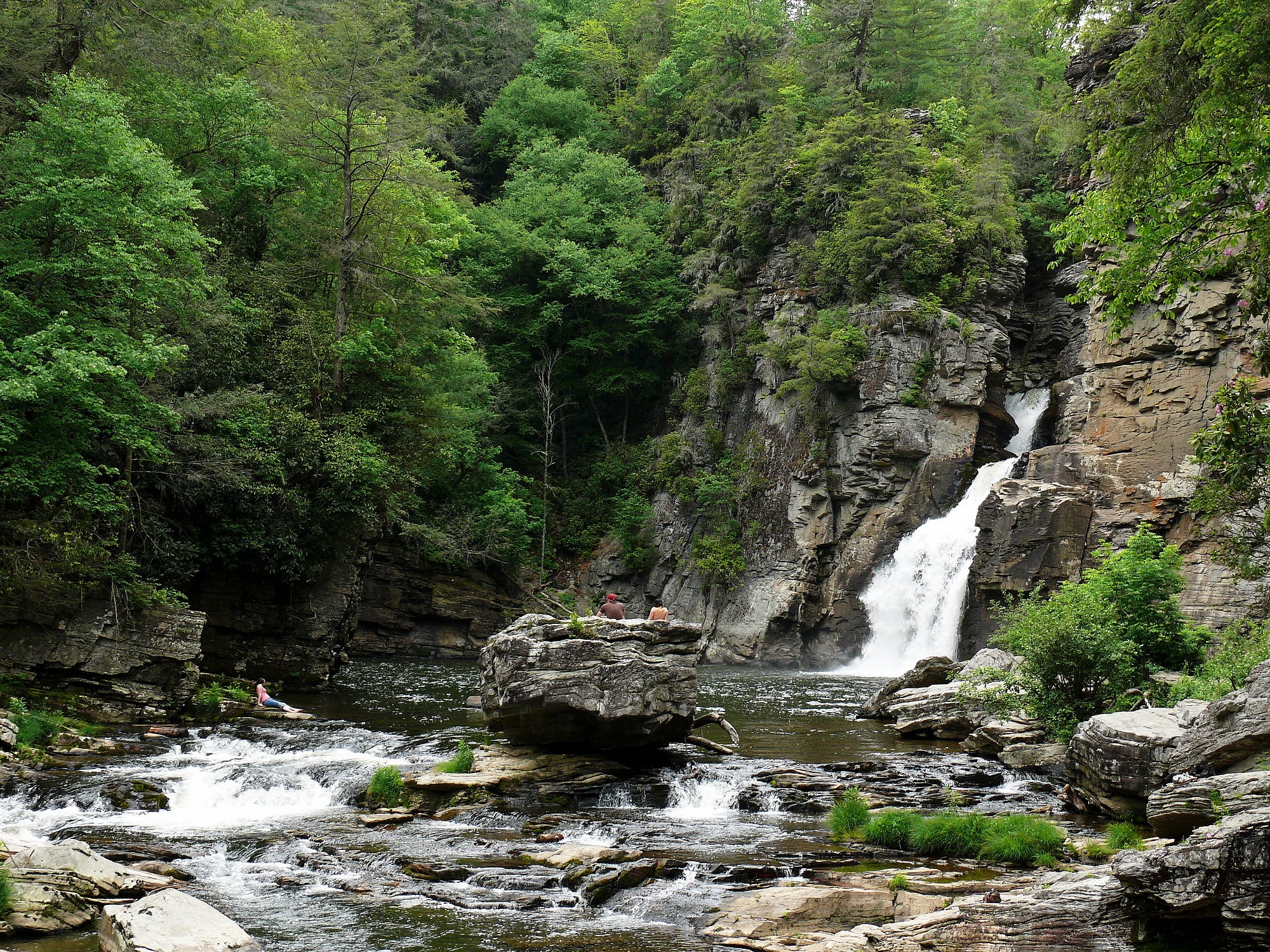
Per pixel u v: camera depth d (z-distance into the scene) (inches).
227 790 644.1
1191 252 750.5
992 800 634.8
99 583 929.5
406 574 1884.8
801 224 2301.9
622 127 3063.5
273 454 1218.0
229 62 1612.9
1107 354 1433.3
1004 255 2080.5
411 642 1863.9
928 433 1898.4
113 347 922.1
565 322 2655.0
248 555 1217.4
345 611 1325.0
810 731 951.0
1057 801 629.9
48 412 896.3
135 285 992.9
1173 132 654.5
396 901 439.5
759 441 2199.8
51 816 592.7
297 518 1242.0
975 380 1915.6
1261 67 583.2
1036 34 2787.9
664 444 2351.1
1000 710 810.2
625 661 705.6
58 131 955.3
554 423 2493.8
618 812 626.5
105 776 666.2
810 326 2122.3
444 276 1722.4
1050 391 1920.5
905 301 1977.1
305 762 733.3
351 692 1251.2
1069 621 753.6
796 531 2026.3
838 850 519.5
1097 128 736.3
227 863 500.1
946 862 493.7
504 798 645.3
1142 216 749.9
